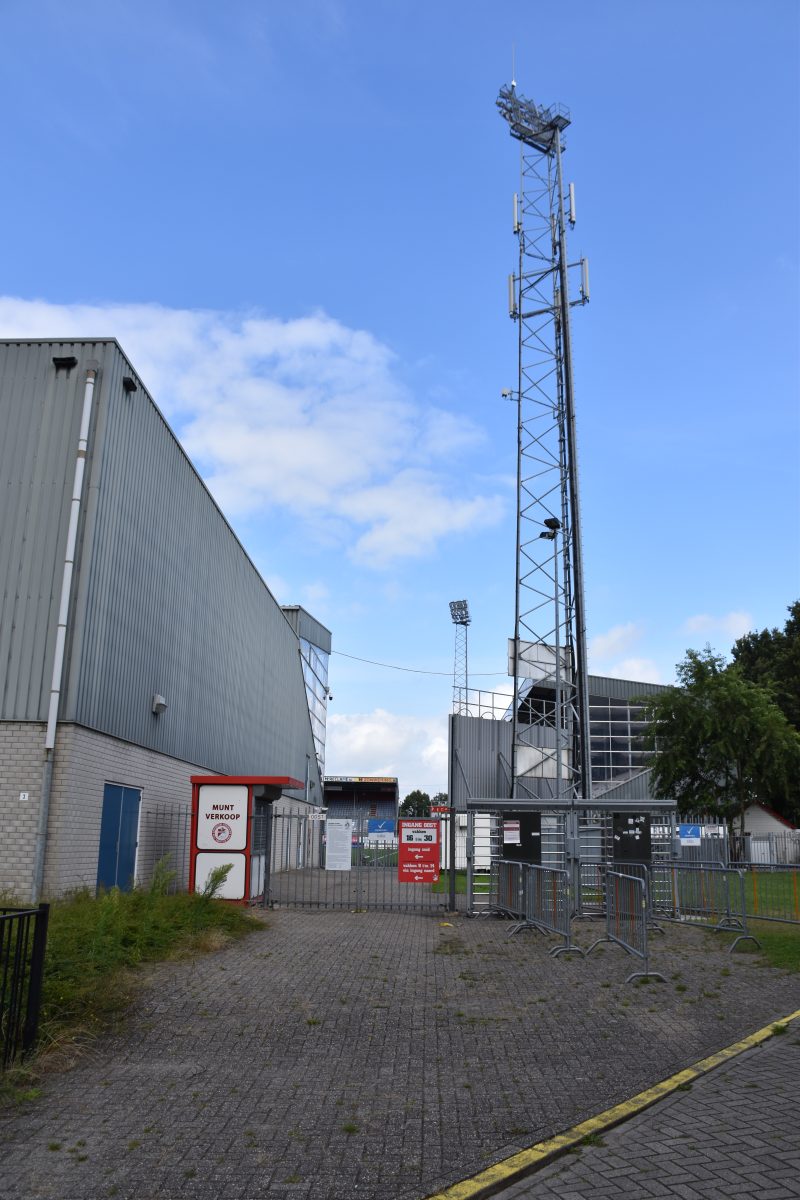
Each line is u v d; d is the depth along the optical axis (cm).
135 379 1662
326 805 6831
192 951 1137
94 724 1485
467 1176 488
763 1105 601
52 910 1169
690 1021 859
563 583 2850
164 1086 635
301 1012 859
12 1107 584
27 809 1359
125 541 1631
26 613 1426
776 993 1002
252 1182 478
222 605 2528
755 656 5453
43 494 1473
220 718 2517
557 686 2672
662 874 1711
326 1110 594
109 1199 454
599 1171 497
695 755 4106
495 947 1297
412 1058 722
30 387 1516
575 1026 833
